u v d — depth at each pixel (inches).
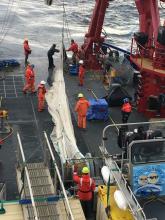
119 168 506.0
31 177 550.0
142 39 855.1
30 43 1407.5
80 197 525.7
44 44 1414.9
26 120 818.2
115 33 1636.3
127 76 968.3
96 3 1011.9
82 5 2096.5
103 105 805.9
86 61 1045.8
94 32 1045.2
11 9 1950.1
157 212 485.4
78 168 570.3
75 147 633.6
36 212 447.2
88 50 1053.2
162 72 787.4
